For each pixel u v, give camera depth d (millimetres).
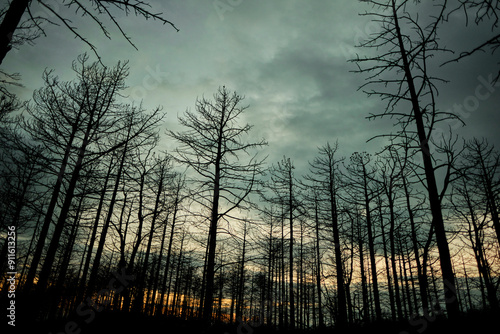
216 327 12578
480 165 9773
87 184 9977
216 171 9562
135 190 10609
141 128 8883
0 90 5527
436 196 5312
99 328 9531
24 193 9734
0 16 3568
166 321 12086
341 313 11836
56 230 7887
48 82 8367
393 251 10875
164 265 19188
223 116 10391
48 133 8477
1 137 7547
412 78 6094
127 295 10469
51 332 8109
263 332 14414
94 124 9000
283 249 18062
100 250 10438
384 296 16531
